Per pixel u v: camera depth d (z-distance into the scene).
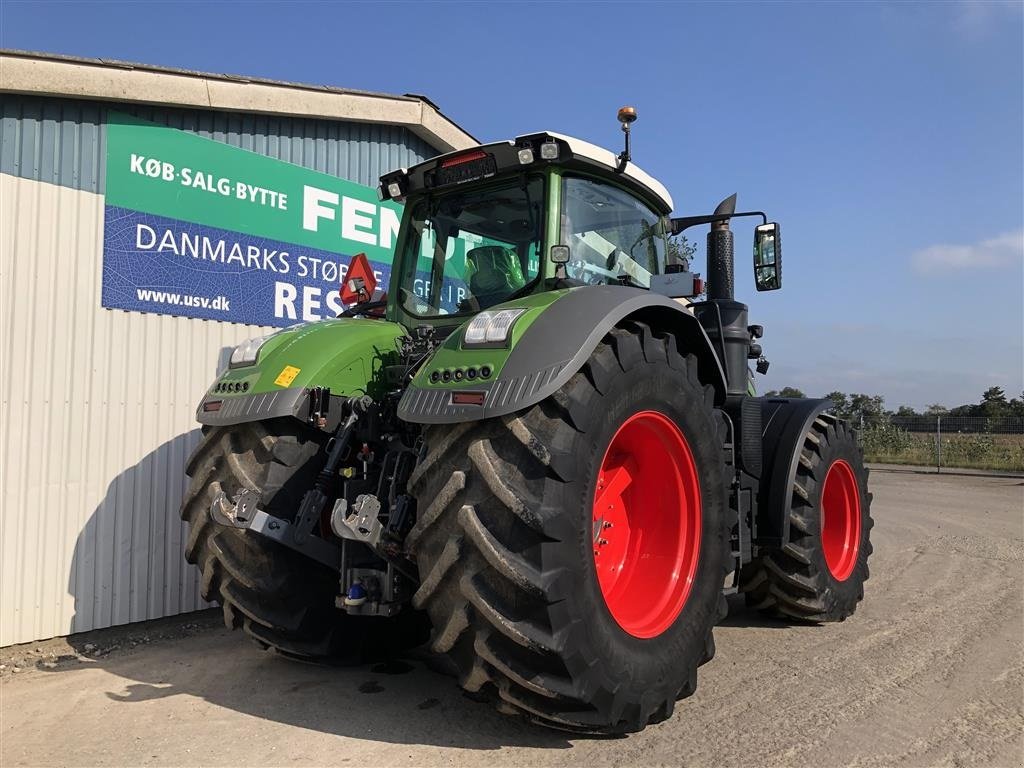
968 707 3.14
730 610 4.95
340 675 3.63
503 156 3.42
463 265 3.64
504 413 2.47
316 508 3.08
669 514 3.23
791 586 4.36
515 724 2.99
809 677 3.54
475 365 2.64
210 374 5.21
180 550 4.98
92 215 4.63
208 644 4.36
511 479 2.48
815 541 4.36
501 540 2.44
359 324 3.63
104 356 4.66
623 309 2.82
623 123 3.61
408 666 3.75
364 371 3.41
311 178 5.91
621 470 3.28
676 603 3.08
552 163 3.35
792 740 2.82
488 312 2.82
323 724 3.02
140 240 4.85
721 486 3.33
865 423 22.66
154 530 4.86
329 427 3.21
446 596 2.56
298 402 3.10
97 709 3.27
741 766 2.62
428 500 2.61
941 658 3.79
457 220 3.71
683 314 3.19
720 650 4.01
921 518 9.28
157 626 4.77
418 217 3.88
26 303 4.33
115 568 4.67
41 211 4.40
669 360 3.08
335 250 6.10
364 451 3.25
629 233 3.91
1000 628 4.32
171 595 4.93
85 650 4.28
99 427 4.62
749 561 4.12
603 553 3.18
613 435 2.74
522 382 2.51
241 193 5.43
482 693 2.70
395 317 3.87
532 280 3.33
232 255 5.36
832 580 4.48
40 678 3.77
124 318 4.76
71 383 4.50
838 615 4.53
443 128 6.85
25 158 4.39
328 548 3.11
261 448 3.16
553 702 2.53
